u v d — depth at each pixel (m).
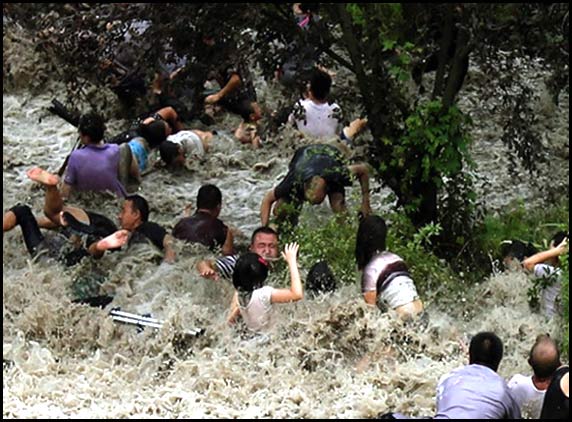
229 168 19.39
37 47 17.48
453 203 16.36
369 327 13.11
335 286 14.23
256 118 19.88
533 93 18.91
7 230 15.60
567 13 15.29
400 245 15.44
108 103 20.47
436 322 13.79
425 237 15.57
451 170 15.95
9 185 18.75
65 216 15.66
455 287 15.02
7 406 12.32
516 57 16.09
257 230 15.01
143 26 18.02
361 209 16.34
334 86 18.20
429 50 16.06
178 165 19.08
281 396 12.54
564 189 18.58
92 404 12.45
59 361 13.51
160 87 19.78
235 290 13.95
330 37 16.06
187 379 12.88
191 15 15.84
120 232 15.17
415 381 12.61
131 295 14.79
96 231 15.60
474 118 20.39
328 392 12.70
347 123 16.80
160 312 14.45
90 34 16.62
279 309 13.62
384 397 12.45
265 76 16.23
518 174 18.09
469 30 15.26
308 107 18.78
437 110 15.78
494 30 15.38
